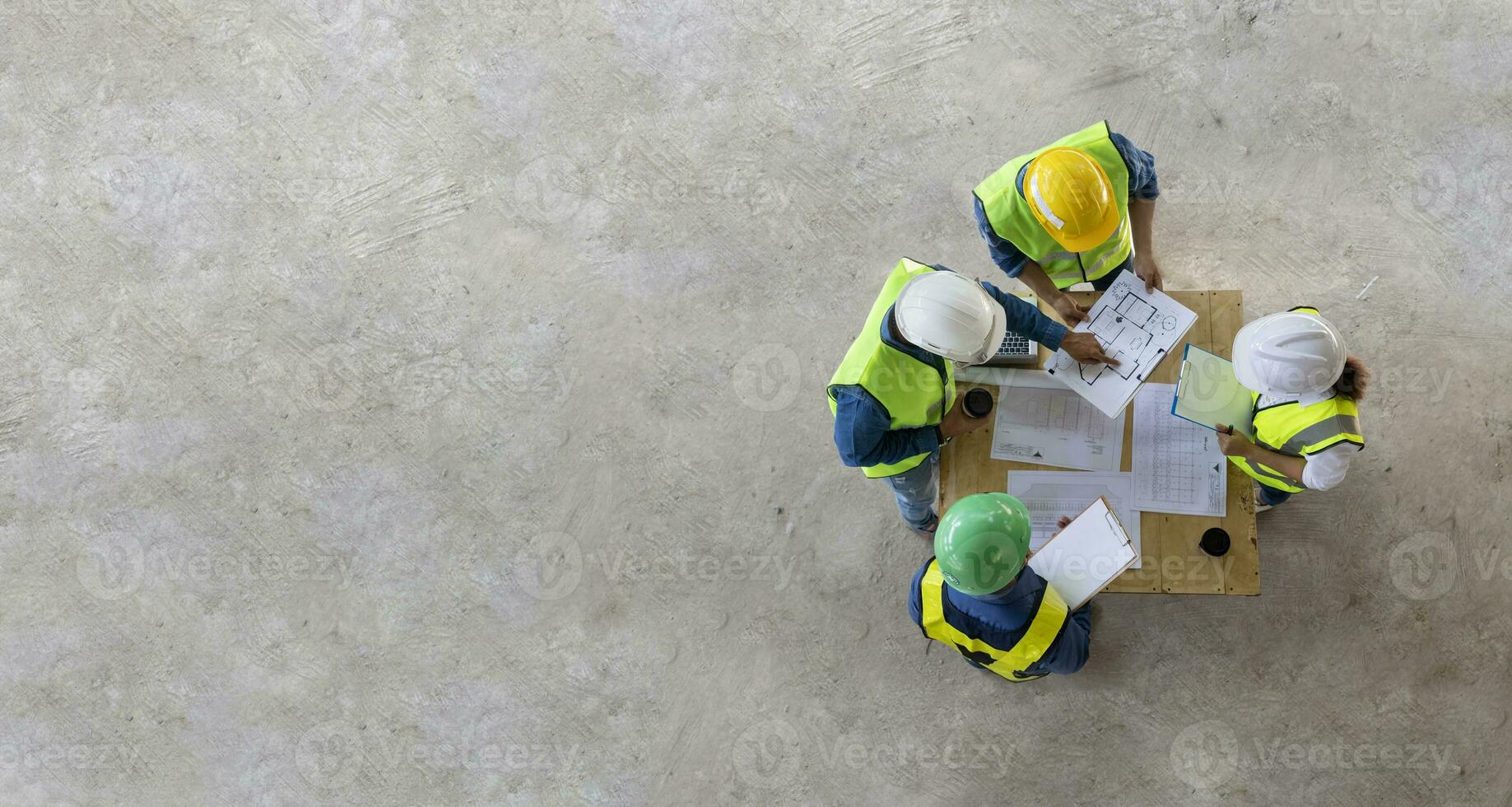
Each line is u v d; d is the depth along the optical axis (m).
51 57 4.74
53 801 3.97
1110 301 2.81
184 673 4.04
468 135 4.47
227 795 3.91
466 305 4.27
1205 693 3.47
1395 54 3.95
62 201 4.62
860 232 4.11
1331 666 3.44
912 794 3.57
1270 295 3.79
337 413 4.22
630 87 4.42
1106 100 4.08
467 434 4.13
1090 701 3.53
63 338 4.46
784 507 3.89
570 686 3.83
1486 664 3.37
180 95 4.67
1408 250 3.76
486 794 3.78
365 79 4.59
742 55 4.38
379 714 3.90
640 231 4.26
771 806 3.63
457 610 3.96
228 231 4.49
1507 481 3.49
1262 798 3.38
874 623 3.72
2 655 4.13
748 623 3.80
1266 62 4.01
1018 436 2.82
